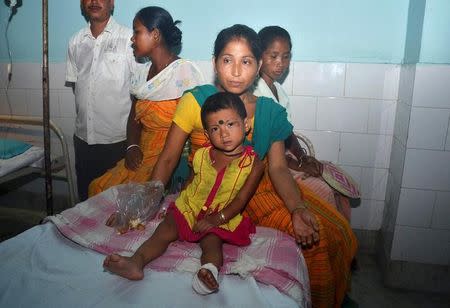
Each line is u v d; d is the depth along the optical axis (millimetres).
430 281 2342
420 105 2131
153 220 1493
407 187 2250
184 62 2088
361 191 2695
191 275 1135
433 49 2062
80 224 1410
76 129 2793
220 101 1344
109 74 2572
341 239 1630
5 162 2514
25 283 1083
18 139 3109
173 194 1818
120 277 1118
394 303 2248
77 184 3000
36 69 2953
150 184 1508
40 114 3045
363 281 2461
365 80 2520
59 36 2840
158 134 2092
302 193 1740
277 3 2488
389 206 2529
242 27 1482
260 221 1570
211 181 1394
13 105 3074
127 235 1370
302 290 1123
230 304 1003
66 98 2951
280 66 2227
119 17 2656
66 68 2869
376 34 2447
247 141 1570
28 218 2799
